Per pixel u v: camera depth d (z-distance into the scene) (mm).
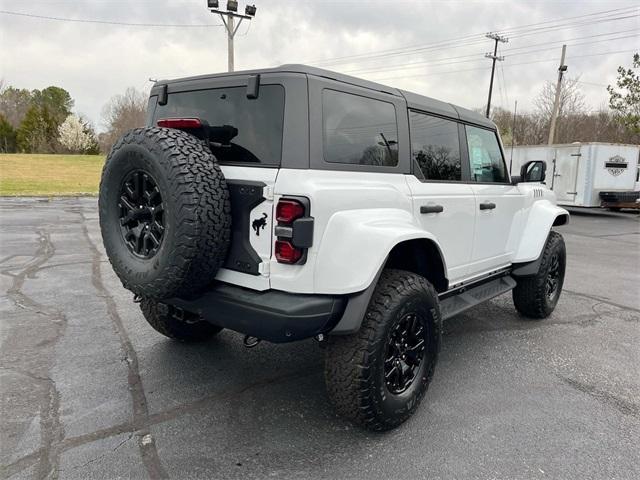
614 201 16094
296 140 2371
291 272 2326
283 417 2891
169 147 2324
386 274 2783
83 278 6020
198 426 2762
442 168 3480
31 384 3193
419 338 2887
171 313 3295
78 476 2289
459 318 4941
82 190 21375
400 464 2471
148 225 2494
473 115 3963
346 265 2393
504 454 2582
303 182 2316
